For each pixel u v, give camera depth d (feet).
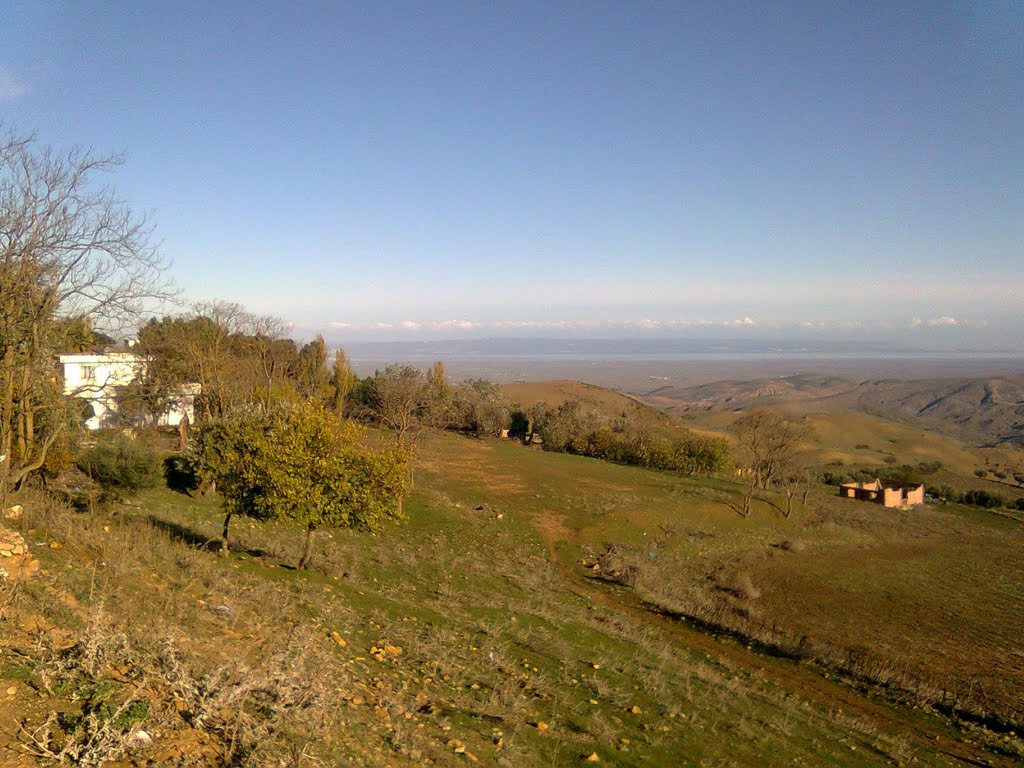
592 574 79.82
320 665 27.45
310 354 196.95
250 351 144.97
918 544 114.32
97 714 17.66
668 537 99.40
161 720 18.78
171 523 60.85
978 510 158.51
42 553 32.94
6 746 15.94
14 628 22.44
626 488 129.08
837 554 101.60
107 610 26.76
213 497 78.95
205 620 30.19
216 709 20.27
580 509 109.19
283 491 46.91
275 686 23.07
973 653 61.98
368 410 172.96
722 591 79.25
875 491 151.12
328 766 19.31
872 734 40.47
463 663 36.24
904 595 81.56
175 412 127.95
